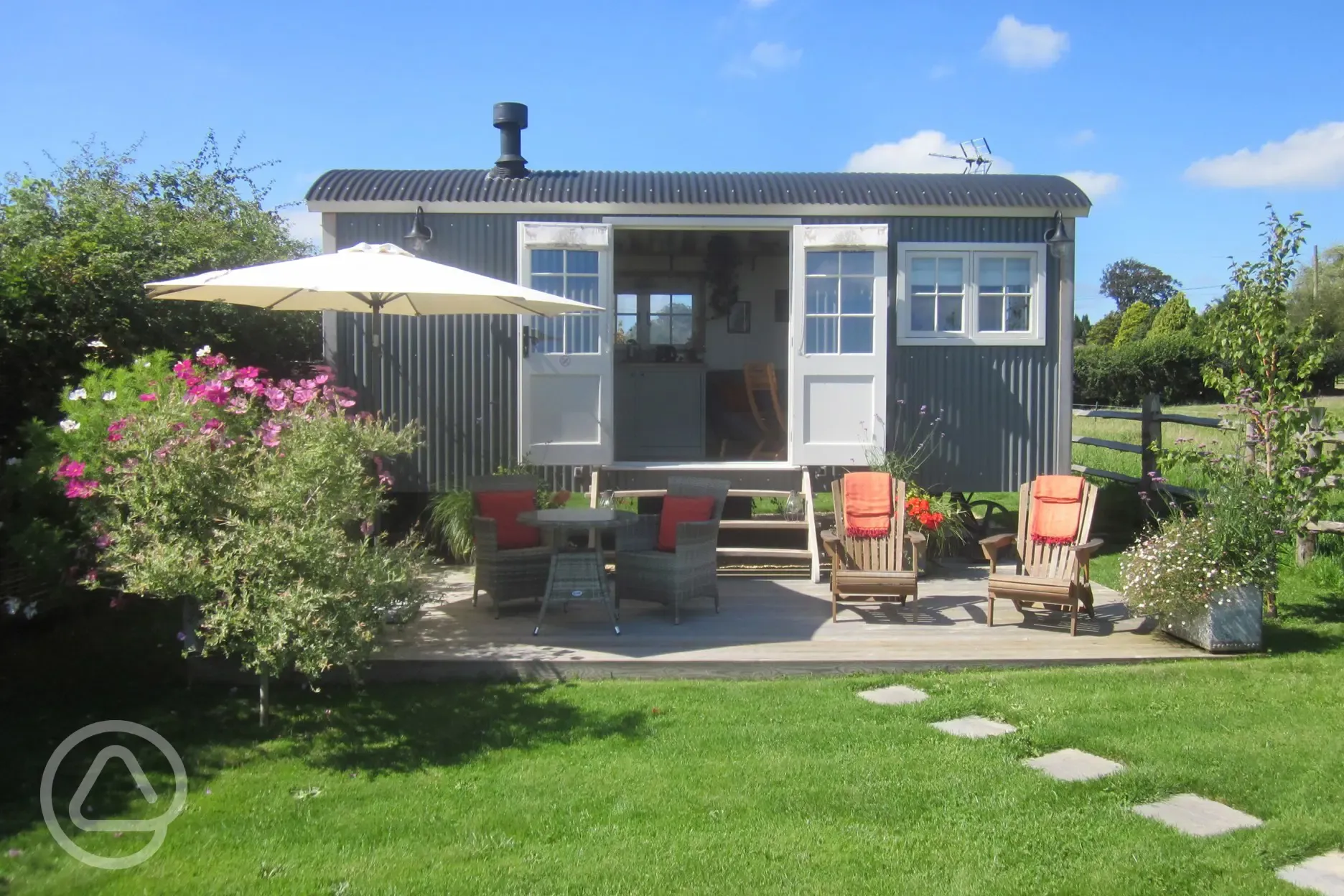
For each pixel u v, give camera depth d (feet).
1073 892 10.30
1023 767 13.62
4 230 23.56
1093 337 153.07
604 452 26.94
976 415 28.04
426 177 28.19
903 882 10.53
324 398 18.95
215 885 10.65
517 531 22.90
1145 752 13.96
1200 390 92.43
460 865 11.05
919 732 15.05
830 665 18.26
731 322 38.14
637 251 37.70
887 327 27.30
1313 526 25.00
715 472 27.35
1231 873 10.67
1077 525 21.67
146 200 34.53
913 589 20.81
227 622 14.17
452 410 27.40
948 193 27.96
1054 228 27.94
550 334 26.76
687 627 20.61
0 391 20.24
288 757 14.34
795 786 13.00
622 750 14.44
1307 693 16.53
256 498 14.60
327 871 10.94
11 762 14.02
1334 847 11.27
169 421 15.08
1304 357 22.17
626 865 10.95
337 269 19.56
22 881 10.75
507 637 19.71
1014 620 21.44
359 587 14.87
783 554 25.53
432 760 14.21
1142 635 20.22
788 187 27.94
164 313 24.86
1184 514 26.17
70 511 16.80
